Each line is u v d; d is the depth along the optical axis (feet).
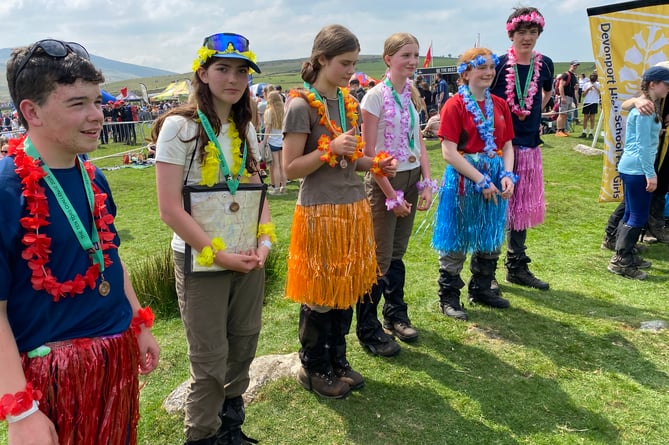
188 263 6.47
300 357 9.29
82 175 5.08
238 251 6.68
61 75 4.44
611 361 10.30
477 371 10.02
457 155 11.18
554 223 19.74
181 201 6.32
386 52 10.12
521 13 12.44
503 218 11.81
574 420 8.56
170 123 6.15
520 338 11.24
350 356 10.62
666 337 11.14
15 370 4.31
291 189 28.86
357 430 8.34
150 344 5.93
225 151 6.53
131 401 5.47
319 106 8.00
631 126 13.89
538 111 13.15
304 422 8.55
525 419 8.60
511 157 12.00
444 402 9.06
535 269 15.30
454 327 11.77
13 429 4.26
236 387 7.48
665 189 16.88
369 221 8.77
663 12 15.48
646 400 9.04
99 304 5.04
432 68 68.80
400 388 9.48
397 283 11.19
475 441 8.08
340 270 8.38
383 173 9.05
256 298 7.20
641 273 14.43
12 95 4.57
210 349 6.70
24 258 4.45
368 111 9.93
